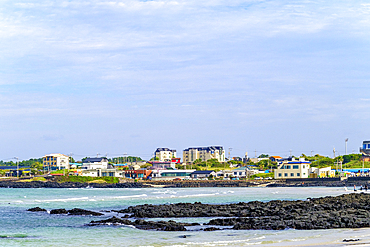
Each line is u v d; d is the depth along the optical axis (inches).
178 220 2347.4
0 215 2605.8
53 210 2733.8
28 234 1920.5
